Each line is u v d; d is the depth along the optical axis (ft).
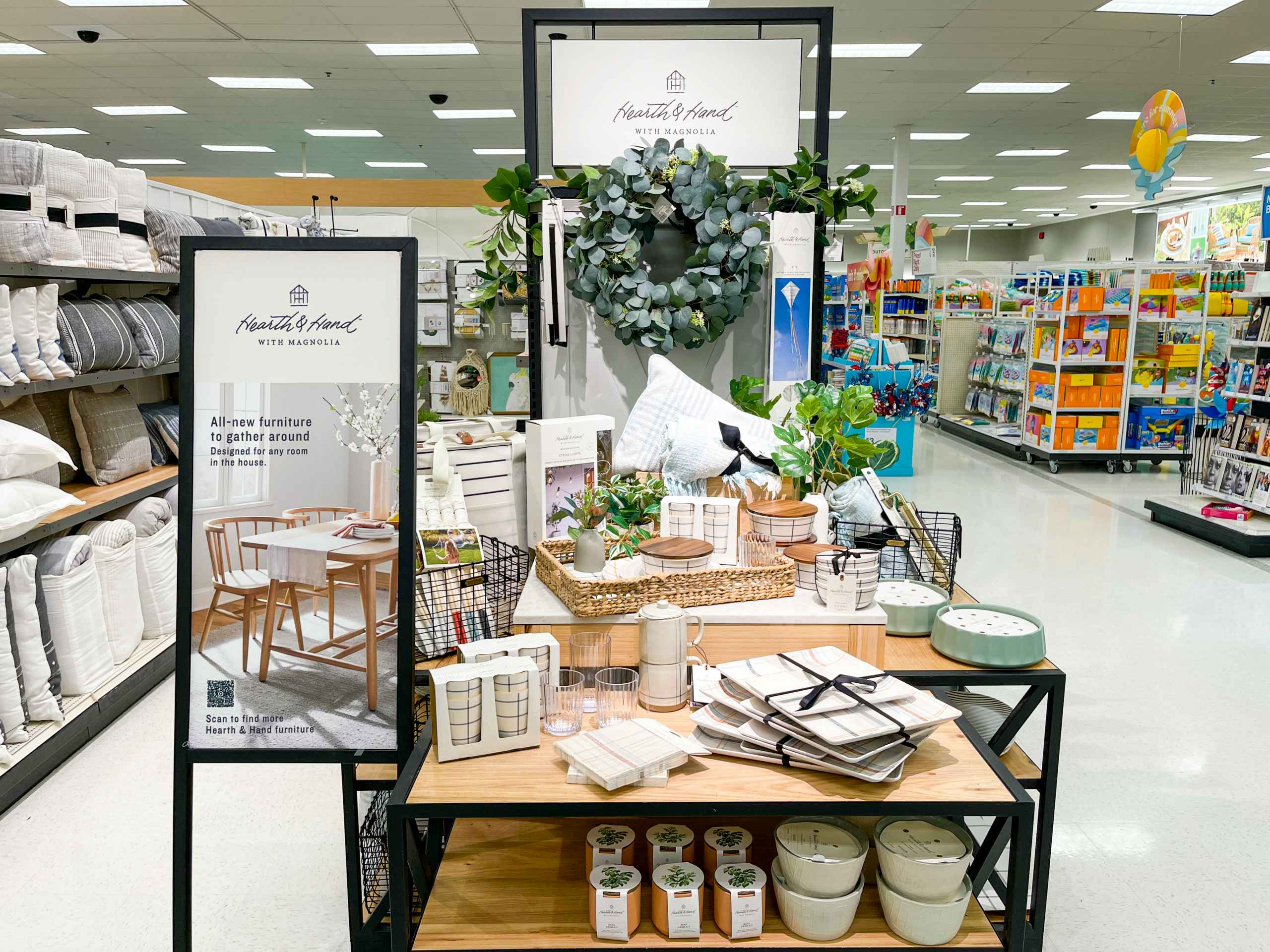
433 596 7.17
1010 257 97.81
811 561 7.39
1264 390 21.86
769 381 10.74
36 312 11.08
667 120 10.77
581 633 6.58
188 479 6.50
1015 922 5.47
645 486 8.32
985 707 8.48
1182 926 7.93
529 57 10.77
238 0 26.37
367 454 6.60
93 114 41.42
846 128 45.24
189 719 6.56
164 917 7.97
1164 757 11.03
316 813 9.76
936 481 29.27
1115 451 30.71
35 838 9.18
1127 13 27.37
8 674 9.89
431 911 5.85
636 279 9.86
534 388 11.12
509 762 5.74
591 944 5.55
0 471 9.94
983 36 29.71
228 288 6.48
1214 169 55.31
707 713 6.07
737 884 5.62
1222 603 17.07
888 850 5.67
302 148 50.06
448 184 27.58
